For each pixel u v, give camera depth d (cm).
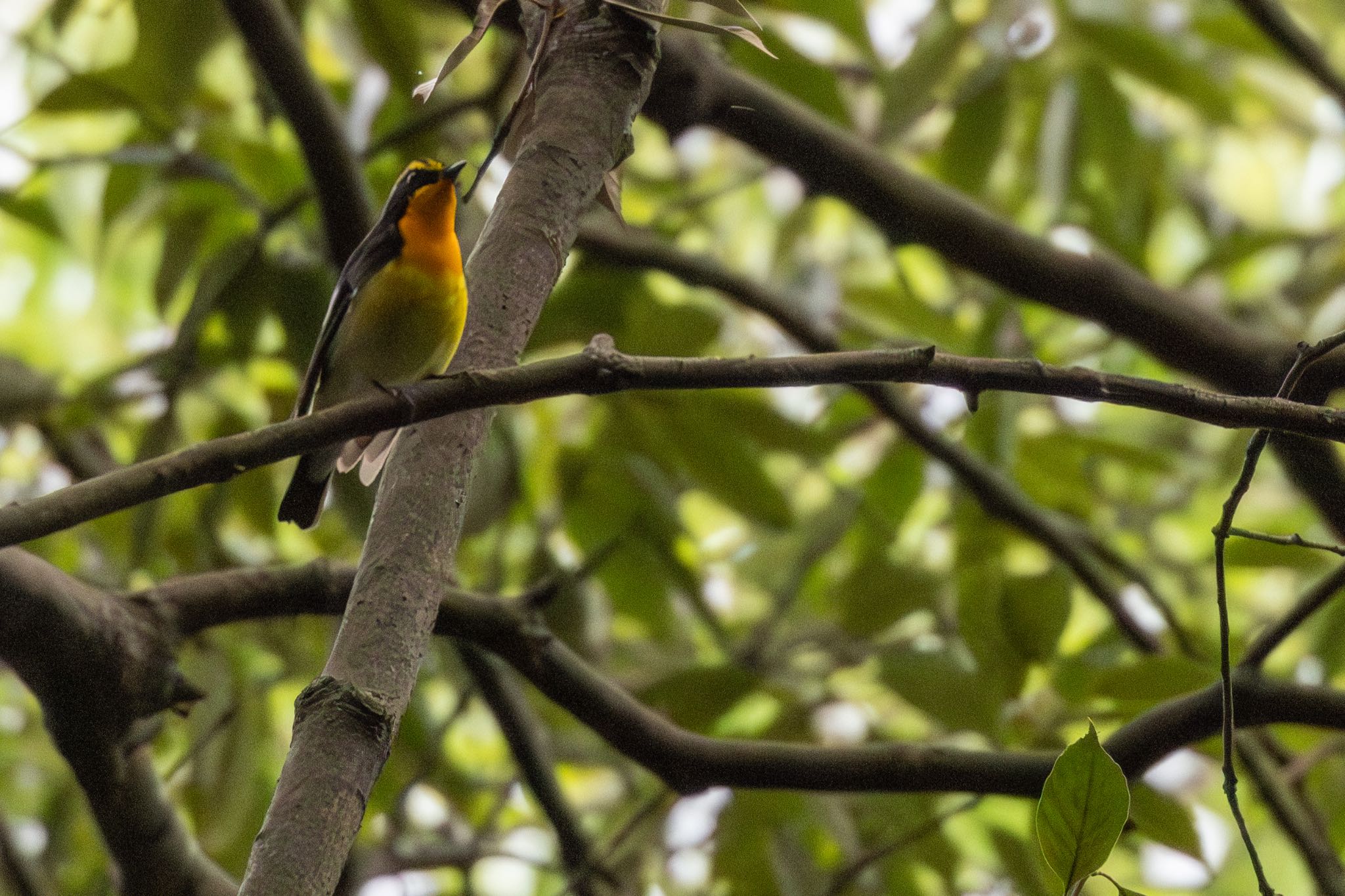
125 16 1021
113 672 637
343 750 363
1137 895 381
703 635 1188
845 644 977
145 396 897
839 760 712
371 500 848
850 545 1154
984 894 1087
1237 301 1287
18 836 992
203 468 396
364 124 1077
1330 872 856
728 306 1213
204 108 1052
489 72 1090
